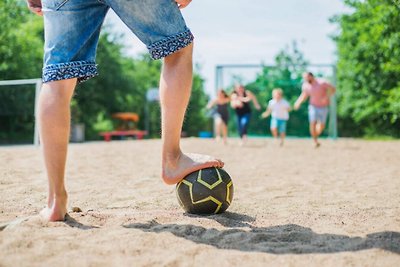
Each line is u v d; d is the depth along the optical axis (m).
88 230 2.93
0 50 21.28
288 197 4.77
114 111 35.94
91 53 3.11
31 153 9.51
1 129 21.80
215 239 2.85
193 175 3.52
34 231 2.86
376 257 2.50
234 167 7.83
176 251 2.57
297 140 18.31
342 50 25.45
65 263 2.33
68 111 3.06
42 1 3.02
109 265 2.33
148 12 2.94
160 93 3.21
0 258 2.37
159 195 4.76
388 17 14.24
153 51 3.02
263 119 20.09
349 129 28.86
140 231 2.92
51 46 3.00
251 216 3.67
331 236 2.96
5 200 4.24
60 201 3.14
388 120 25.73
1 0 21.92
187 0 3.21
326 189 5.36
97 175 6.37
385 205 4.24
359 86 25.48
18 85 21.14
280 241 2.88
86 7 2.99
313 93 13.02
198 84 41.22
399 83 20.20
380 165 8.22
